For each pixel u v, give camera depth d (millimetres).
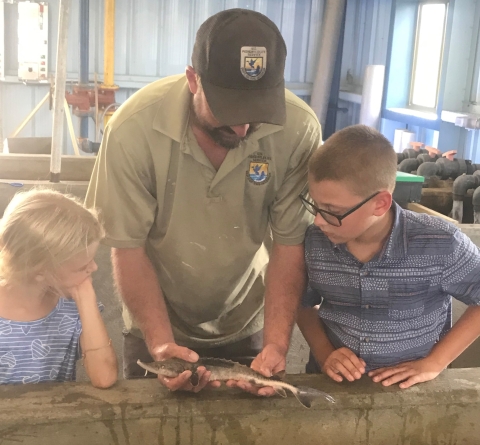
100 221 1479
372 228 1412
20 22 5148
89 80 5461
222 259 1626
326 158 1349
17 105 5453
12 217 1330
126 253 1545
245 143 1457
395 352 1488
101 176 1511
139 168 1478
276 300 1520
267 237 1874
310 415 1322
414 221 1442
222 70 1272
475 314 1453
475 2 3947
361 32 5590
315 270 1519
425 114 4418
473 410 1383
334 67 5555
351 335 1503
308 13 5703
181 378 1221
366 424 1354
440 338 1557
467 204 2941
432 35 4680
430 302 1485
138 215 1522
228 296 1749
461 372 1451
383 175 1351
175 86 1485
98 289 2521
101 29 5371
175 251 1611
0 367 1374
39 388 1304
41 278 1337
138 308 1492
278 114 1287
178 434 1282
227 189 1519
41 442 1229
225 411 1281
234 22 1278
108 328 2551
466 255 1428
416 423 1374
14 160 3025
